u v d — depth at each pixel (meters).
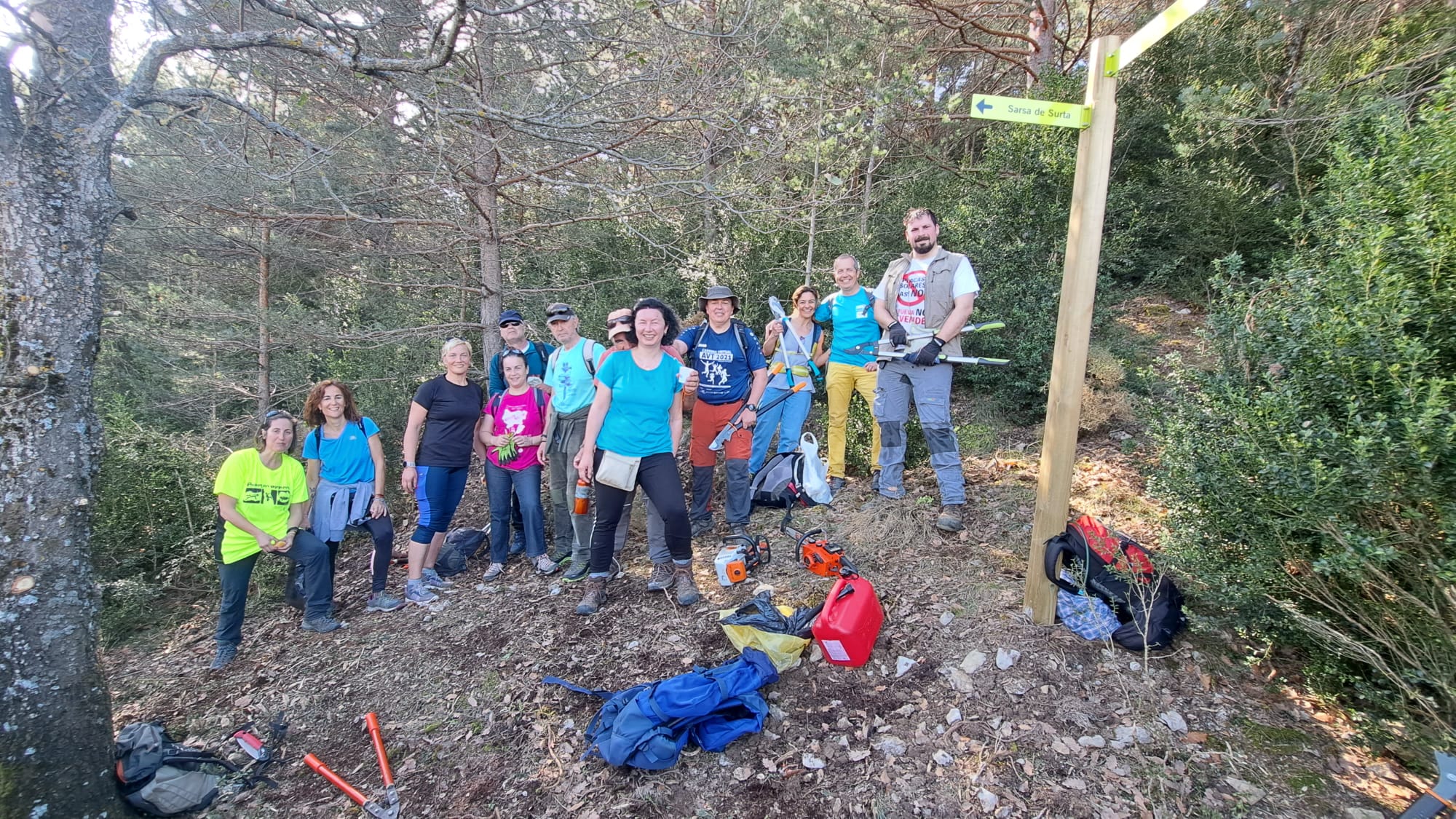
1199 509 2.88
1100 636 3.16
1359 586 2.55
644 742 2.89
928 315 4.31
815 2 6.30
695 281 7.33
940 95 10.25
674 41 4.94
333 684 3.85
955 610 3.56
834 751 2.89
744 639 3.45
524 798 2.91
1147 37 2.53
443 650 4.00
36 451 2.56
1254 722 2.71
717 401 4.59
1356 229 2.57
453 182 5.01
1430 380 2.21
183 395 7.92
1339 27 6.17
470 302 8.42
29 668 2.51
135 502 6.05
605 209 7.10
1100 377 5.32
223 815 3.03
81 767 2.63
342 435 4.48
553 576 4.71
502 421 4.76
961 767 2.73
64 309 2.62
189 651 4.59
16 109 2.60
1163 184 6.84
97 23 2.80
